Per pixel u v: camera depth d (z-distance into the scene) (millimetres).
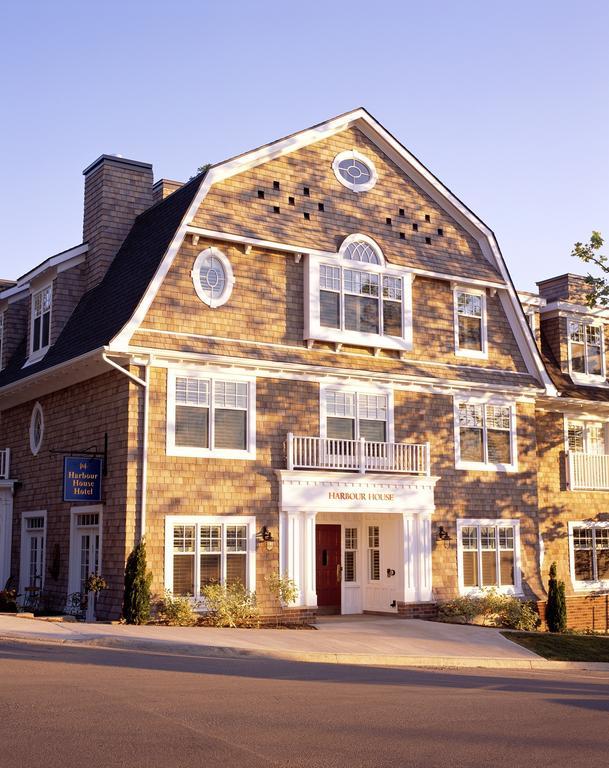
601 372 32375
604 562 30859
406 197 26625
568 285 32375
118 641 16594
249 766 7457
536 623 26156
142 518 20844
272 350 23438
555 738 9180
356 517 26391
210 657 15914
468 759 8039
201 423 22141
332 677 13781
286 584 22297
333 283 24562
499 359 27797
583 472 30375
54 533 24031
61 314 25234
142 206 26094
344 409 24562
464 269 27234
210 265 22953
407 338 25531
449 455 26203
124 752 7781
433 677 14914
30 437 25953
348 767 7570
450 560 25703
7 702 9922
